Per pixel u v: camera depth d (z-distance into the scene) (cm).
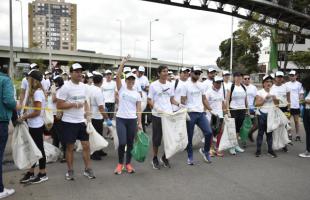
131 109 625
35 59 5034
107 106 1005
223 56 7125
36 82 555
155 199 486
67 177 580
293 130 1160
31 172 575
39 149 560
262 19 3166
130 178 594
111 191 521
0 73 488
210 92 793
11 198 488
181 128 655
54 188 535
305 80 757
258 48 4853
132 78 622
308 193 513
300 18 3170
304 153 785
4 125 491
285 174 620
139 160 628
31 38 10400
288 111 955
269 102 763
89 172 592
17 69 4366
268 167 673
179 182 570
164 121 646
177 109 738
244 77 930
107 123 762
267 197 495
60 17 10800
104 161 723
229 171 641
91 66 7438
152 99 664
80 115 571
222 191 522
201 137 834
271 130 752
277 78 912
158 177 601
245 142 885
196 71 680
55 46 10800
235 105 840
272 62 3578
